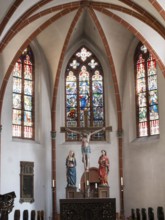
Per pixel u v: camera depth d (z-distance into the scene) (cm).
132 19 3016
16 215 2530
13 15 2694
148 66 3319
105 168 3147
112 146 3350
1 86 3048
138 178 3197
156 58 3059
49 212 3234
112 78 3416
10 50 3053
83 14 3262
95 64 3519
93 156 3338
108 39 3319
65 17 3173
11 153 3050
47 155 3291
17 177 3061
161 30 2797
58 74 3359
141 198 3156
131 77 3391
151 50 3064
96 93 3488
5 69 3064
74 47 3522
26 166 3117
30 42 3127
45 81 3378
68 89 3484
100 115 3462
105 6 3027
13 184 3025
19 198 3044
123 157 3312
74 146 3350
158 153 3094
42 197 3195
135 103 3362
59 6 3000
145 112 3294
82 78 3506
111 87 3453
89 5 3088
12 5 2616
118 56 3384
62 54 3319
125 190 3256
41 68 3375
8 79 3080
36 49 3375
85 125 3127
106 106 3450
